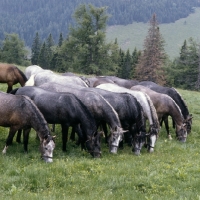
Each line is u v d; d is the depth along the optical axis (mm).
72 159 10875
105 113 12250
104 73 58688
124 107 13078
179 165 10648
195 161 11500
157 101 15508
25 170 8820
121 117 13203
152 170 9930
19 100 10508
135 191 8180
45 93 11852
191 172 9867
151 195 7930
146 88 16438
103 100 12391
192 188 8570
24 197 7215
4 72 17016
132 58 83875
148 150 13141
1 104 10305
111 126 12148
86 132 11641
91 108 12453
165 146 14102
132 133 13727
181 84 63781
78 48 57250
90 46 58250
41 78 15789
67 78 15703
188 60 62000
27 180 8273
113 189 8406
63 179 8547
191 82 62062
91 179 8820
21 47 86938
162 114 15594
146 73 59125
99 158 11250
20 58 87625
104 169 9672
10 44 85875
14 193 7477
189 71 61344
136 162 10883
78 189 8109
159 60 58656
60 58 67125
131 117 13062
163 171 9812
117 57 59562
